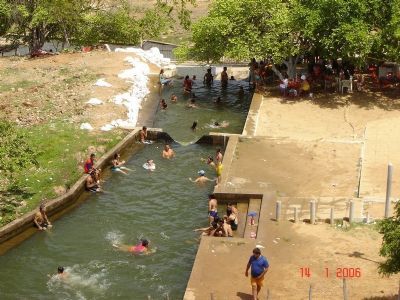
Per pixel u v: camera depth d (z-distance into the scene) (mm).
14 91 40344
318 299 20797
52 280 24047
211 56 41000
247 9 39750
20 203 28172
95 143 33938
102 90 40406
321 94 40000
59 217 28453
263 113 37625
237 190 28922
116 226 27781
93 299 22891
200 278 22250
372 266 22578
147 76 45688
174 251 25891
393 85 40656
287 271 22531
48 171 30781
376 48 37562
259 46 39500
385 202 25781
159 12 58562
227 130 37375
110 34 53344
